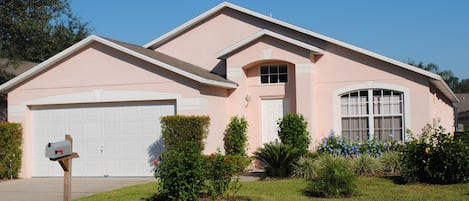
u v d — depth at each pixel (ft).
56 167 60.70
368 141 56.59
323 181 39.11
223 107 61.05
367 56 60.13
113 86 58.44
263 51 61.72
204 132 54.65
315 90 61.98
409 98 58.44
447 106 87.81
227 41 68.23
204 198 36.55
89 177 58.39
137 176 57.36
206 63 68.95
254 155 56.03
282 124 58.44
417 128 57.93
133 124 58.03
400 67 58.75
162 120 54.34
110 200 39.91
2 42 73.10
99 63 59.11
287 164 50.01
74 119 60.13
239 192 40.68
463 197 36.45
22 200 44.14
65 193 37.93
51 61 59.67
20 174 60.70
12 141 59.47
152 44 70.54
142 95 57.41
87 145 59.31
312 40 63.10
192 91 55.88
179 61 66.49
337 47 61.57
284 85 63.36
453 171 41.65
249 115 64.18
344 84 61.00
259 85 64.18
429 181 43.06
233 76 62.90
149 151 57.21
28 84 61.52
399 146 51.31
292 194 39.96
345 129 60.95
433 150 42.34
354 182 39.14
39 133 61.31
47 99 60.64
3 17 70.59
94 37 58.08
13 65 74.49
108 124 58.85
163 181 35.29
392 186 42.01
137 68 57.82
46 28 77.36
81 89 59.57
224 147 60.54
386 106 59.62
